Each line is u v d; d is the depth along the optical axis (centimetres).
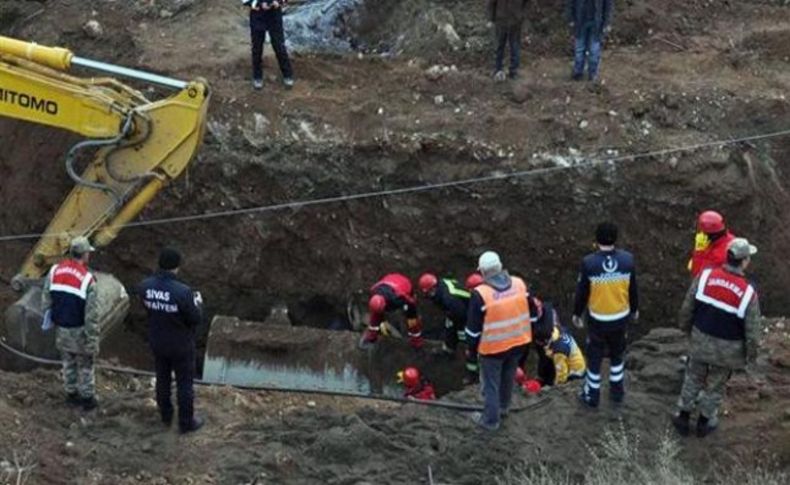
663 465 1072
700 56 1720
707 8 1825
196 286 1639
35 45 1209
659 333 1309
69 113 1227
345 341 1531
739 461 1111
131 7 1845
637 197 1555
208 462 1120
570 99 1614
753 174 1560
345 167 1589
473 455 1127
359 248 1611
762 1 1852
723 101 1609
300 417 1189
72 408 1190
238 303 1648
